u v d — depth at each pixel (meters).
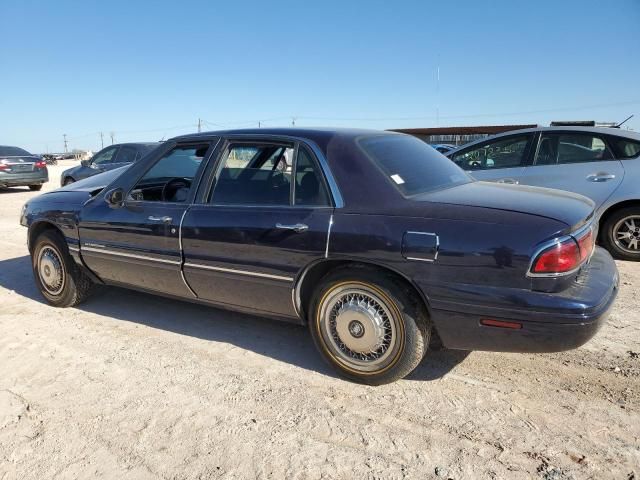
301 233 3.29
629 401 3.12
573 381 3.36
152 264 4.07
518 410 3.05
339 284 3.26
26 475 2.58
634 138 6.21
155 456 2.70
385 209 3.11
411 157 3.61
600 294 2.85
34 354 3.90
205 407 3.14
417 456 2.66
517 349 2.88
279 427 2.93
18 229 9.22
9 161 16.25
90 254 4.48
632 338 3.98
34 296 5.29
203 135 4.02
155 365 3.70
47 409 3.14
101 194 4.49
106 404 3.19
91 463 2.66
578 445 2.72
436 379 3.41
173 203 3.99
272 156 3.59
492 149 7.03
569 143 6.53
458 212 2.95
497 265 2.78
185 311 4.75
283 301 3.51
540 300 2.72
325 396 3.24
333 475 2.54
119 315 4.69
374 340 3.21
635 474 2.50
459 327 2.95
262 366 3.66
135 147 13.45
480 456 2.65
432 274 2.93
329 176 3.31
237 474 2.55
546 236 2.72
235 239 3.57
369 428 2.90
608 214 6.36
